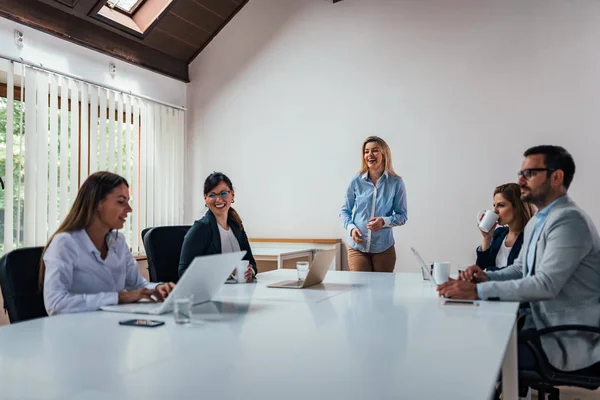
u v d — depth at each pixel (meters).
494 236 3.05
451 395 0.94
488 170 4.36
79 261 2.01
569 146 4.12
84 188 2.08
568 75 4.13
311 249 4.67
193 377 1.04
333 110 4.85
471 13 4.42
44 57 3.91
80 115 4.28
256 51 5.13
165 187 5.06
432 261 4.50
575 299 2.01
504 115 4.31
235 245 2.95
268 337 1.40
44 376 1.06
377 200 3.82
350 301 2.00
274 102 5.06
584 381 1.89
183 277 1.68
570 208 2.05
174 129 5.20
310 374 1.06
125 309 1.79
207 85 5.31
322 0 4.90
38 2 3.83
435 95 4.52
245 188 5.16
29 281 1.94
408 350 1.26
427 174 4.53
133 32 4.59
